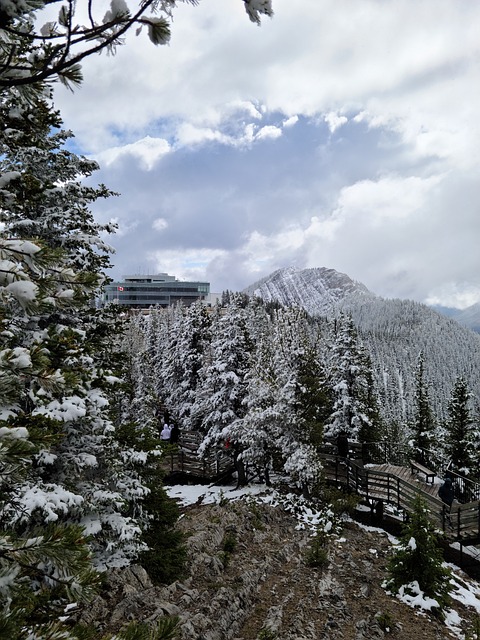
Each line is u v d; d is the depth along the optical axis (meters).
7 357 2.50
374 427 29.59
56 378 2.68
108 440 8.32
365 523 17.16
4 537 2.41
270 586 10.95
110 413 9.30
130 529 7.97
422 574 10.96
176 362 32.09
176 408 32.25
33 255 2.40
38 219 8.10
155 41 1.95
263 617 9.35
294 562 12.66
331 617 9.55
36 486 6.59
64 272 2.64
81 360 7.25
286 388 18.56
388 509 17.67
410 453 32.28
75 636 2.36
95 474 8.67
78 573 2.41
